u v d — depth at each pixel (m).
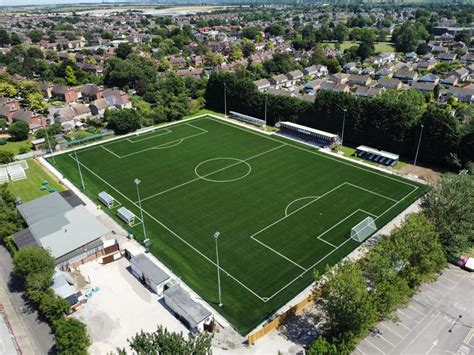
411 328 47.22
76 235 62.34
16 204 76.56
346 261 47.59
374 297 42.88
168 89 152.62
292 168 90.19
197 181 84.81
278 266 58.50
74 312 51.03
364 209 72.81
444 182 60.78
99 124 122.38
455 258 58.00
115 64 178.25
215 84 138.25
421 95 132.50
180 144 106.69
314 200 76.06
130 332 47.75
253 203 75.50
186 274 57.28
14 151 107.06
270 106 121.56
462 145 85.62
